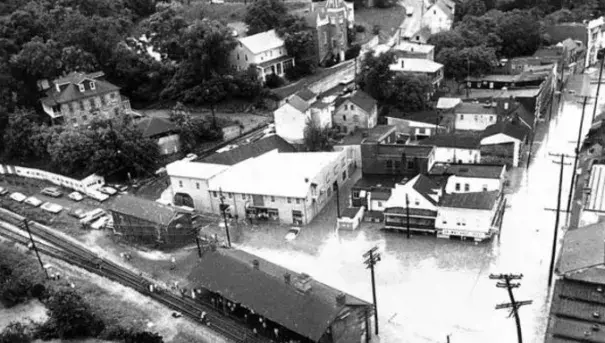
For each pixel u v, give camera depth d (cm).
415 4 16800
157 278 6788
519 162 8775
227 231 7319
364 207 7919
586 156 8556
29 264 7200
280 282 5684
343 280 6475
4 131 10438
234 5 15912
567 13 14750
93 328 5903
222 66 11712
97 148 9238
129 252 7406
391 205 7344
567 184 8012
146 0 16038
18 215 8600
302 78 12500
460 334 5466
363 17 15875
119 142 9256
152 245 7538
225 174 8231
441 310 5822
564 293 5212
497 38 13250
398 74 10881
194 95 11494
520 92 10338
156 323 5947
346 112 10000
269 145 9488
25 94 11131
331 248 7156
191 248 7400
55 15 12325
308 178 7719
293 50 12319
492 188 7650
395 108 10681
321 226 7706
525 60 12144
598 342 4691
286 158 8500
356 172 9138
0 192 9394
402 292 6172
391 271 6556
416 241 7131
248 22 13325
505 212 7494
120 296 6475
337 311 5144
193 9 15812
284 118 9719
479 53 11938
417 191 7125
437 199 7219
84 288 6631
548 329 4947
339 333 5219
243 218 8069
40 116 10956
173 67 12031
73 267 7125
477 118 9831
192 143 10144
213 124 10488
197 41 11262
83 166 9506
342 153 8712
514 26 13462
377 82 10662
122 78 11962
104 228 8044
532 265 6381
